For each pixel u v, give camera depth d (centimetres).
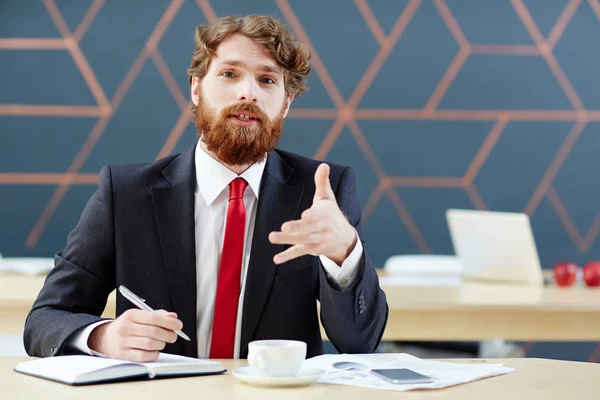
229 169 152
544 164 405
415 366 122
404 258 329
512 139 405
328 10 401
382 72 402
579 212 406
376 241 401
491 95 404
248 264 148
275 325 146
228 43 147
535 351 392
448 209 404
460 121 404
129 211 150
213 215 151
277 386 108
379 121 402
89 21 394
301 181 156
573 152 406
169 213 150
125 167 156
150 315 121
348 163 401
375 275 136
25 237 393
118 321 123
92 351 126
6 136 393
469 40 403
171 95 396
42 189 394
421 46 402
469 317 210
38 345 134
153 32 396
